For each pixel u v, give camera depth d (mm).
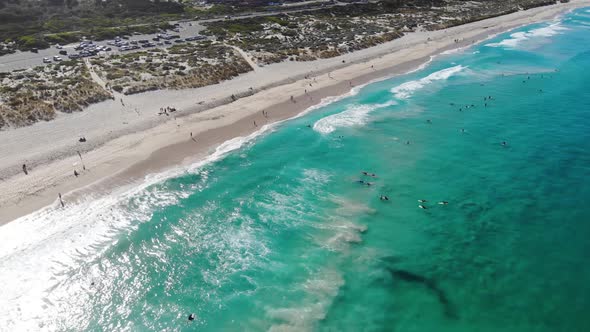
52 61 73000
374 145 44812
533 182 37125
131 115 50656
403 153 43031
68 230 31297
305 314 24391
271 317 24234
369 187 36969
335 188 36906
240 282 26859
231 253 29375
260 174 38969
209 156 42281
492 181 37531
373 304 25047
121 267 28234
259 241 30438
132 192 35969
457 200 35000
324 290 26125
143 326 24062
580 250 28844
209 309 25031
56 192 35406
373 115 52625
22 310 24688
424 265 28047
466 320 23797
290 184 37406
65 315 24656
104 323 24250
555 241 29812
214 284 26766
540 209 33375
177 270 27969
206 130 47562
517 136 45969
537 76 66750
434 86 63531
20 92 54344
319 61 76375
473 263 28062
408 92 60969
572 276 26641
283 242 30297
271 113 52969
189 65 68938
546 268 27391
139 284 26922
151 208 34062
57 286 26516
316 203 34812
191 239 30750
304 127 48906
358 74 69438
